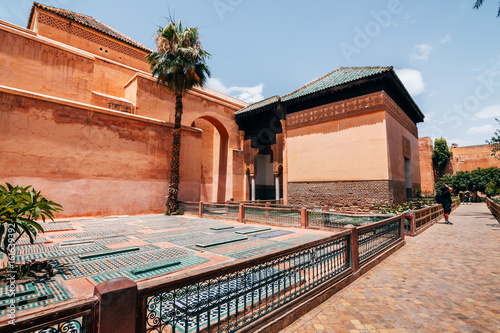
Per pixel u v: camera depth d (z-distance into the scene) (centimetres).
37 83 1270
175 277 196
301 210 965
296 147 1725
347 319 311
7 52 1191
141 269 451
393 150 1409
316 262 365
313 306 339
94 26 1728
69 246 639
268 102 1938
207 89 2289
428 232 924
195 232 858
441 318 313
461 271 486
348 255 452
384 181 1298
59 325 137
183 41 1460
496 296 373
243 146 2275
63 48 1367
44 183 1104
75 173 1196
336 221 865
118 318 154
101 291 151
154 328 179
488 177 3144
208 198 2247
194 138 1767
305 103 1702
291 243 683
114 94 1716
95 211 1250
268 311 277
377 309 337
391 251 619
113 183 1326
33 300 320
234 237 759
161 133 1569
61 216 1144
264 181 2620
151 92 1697
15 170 1034
